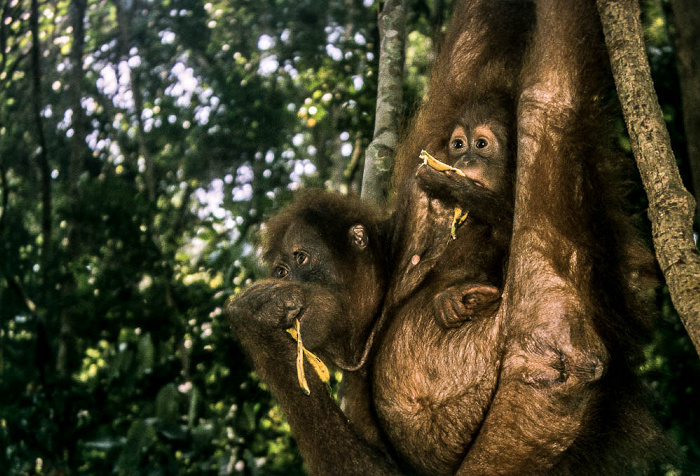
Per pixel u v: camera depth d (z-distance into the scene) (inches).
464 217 158.4
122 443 369.4
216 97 660.1
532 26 185.5
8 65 655.8
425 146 180.5
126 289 439.2
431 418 149.3
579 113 138.9
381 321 163.6
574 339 132.0
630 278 145.9
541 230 137.2
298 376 155.2
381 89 227.0
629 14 117.6
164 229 569.6
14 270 498.0
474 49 190.4
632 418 139.3
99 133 706.8
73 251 506.0
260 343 163.0
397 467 161.3
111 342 439.8
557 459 136.7
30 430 379.6
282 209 185.5
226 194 666.8
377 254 169.0
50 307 462.3
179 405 401.7
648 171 107.4
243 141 633.0
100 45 708.7
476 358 145.3
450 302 147.6
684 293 96.3
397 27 234.8
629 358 139.2
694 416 316.2
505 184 158.1
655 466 151.9
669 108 369.7
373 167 212.5
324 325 162.2
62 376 398.0
